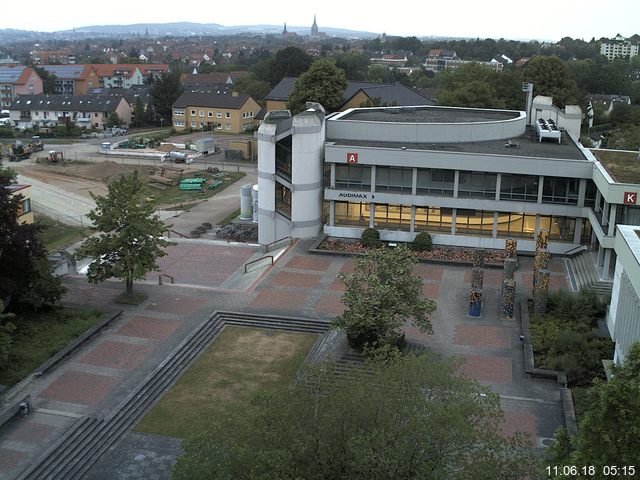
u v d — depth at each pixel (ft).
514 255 182.50
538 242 170.19
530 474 80.28
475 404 84.12
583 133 455.22
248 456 75.51
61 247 227.40
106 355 140.36
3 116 602.03
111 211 161.58
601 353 138.21
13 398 123.03
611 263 172.76
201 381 132.98
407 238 209.26
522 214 202.08
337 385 87.71
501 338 148.97
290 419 81.56
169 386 131.34
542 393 127.13
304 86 391.45
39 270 154.30
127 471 106.93
